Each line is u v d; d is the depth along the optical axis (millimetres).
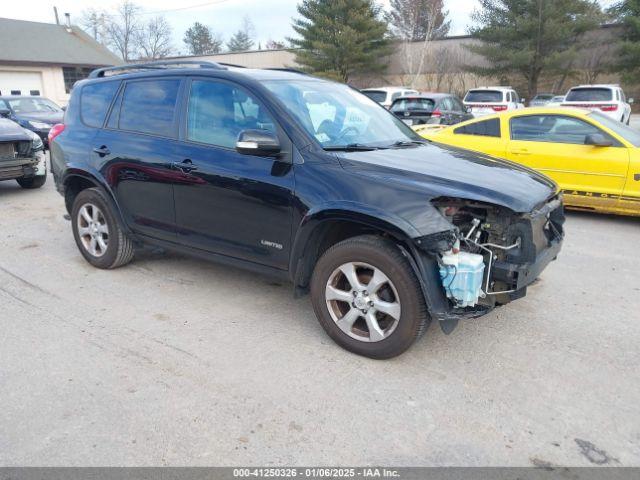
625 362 3441
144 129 4441
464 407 2939
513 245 3180
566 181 7156
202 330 3822
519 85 36875
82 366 3309
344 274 3426
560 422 2818
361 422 2801
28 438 2641
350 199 3242
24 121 14312
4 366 3299
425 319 3203
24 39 32062
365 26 38125
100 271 5035
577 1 32906
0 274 4953
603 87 17812
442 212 3104
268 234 3699
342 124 3973
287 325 3922
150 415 2830
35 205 8039
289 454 2559
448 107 13984
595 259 5547
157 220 4402
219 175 3832
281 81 4062
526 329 3889
